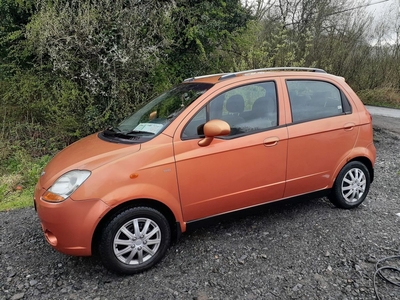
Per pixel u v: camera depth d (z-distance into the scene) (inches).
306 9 691.4
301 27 665.6
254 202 135.8
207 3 338.6
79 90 294.7
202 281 110.8
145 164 112.8
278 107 138.2
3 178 237.1
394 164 246.2
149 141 117.0
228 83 132.2
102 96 294.8
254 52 359.3
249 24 386.0
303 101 145.2
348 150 153.6
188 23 343.6
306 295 102.6
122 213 111.4
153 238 118.4
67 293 107.0
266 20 608.7
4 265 124.2
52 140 308.7
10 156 286.7
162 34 306.8
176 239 124.6
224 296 103.2
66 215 105.8
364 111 160.4
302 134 139.6
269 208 142.1
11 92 323.3
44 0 287.6
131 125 139.0
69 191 107.0
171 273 115.8
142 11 291.1
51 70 304.7
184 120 122.0
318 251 126.4
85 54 277.1
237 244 133.1
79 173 109.0
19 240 144.6
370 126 161.0
